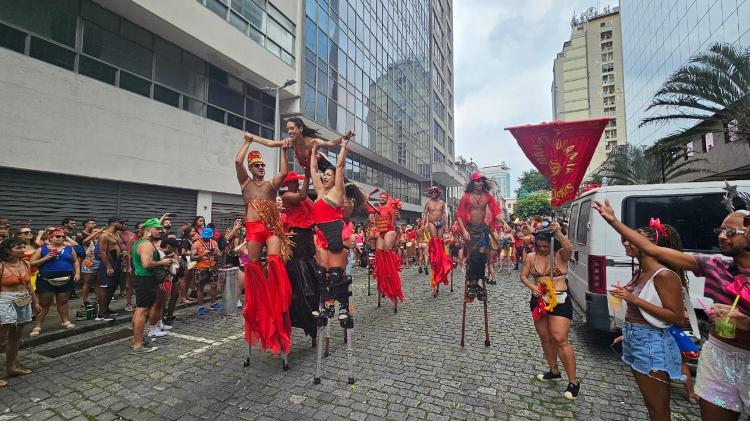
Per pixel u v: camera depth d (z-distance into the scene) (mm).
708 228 4172
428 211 8508
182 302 7770
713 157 16859
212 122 13141
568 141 4723
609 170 22656
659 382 2467
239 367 4402
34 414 3348
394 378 4016
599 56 67438
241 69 14047
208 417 3246
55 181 8781
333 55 20031
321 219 4281
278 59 15719
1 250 4086
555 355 3896
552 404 3412
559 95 72125
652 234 2701
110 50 10195
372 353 4824
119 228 6762
